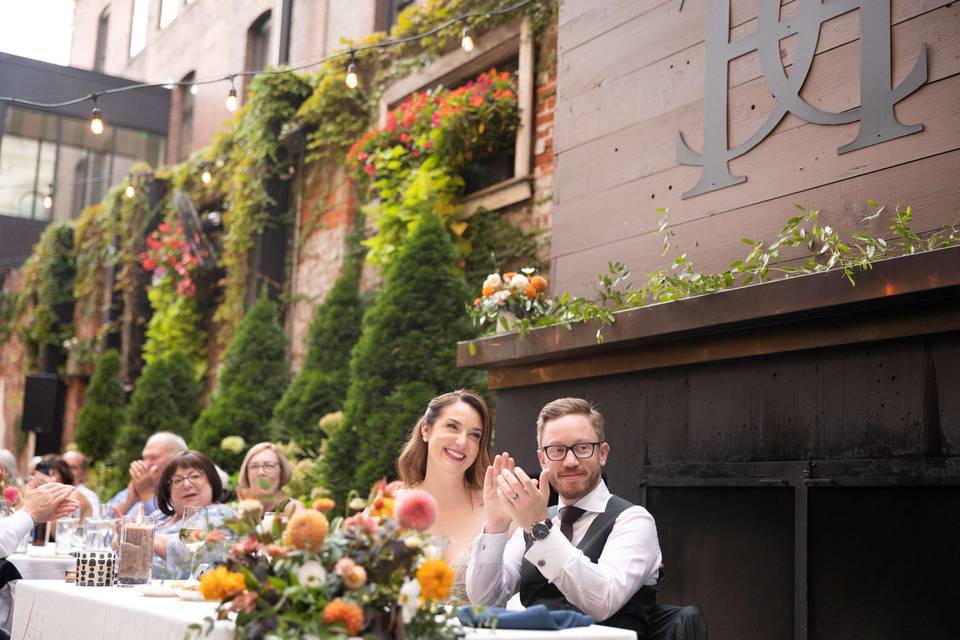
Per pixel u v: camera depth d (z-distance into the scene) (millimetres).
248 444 8703
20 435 15031
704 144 4355
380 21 9188
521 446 4887
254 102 9523
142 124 14992
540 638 2031
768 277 3963
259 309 9102
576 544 2818
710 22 4395
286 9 10867
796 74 3998
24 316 15031
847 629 3338
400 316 6770
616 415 4383
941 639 3084
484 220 7148
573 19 5188
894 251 3574
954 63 3469
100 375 11789
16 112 15383
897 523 3242
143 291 12547
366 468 6469
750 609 3693
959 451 3084
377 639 1825
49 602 2867
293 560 1916
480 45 7457
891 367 3314
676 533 4047
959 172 3422
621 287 4680
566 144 5129
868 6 3754
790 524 3582
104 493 10383
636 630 2660
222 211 11039
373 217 7762
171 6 14734
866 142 3719
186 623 2088
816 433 3527
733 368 3867
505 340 4809
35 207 15656
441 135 7152
